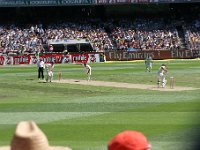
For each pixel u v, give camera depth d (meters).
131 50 96.44
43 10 105.56
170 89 44.06
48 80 53.53
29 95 41.12
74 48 97.38
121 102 34.44
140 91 42.62
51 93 42.31
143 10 109.44
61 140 20.89
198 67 72.19
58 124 25.25
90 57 90.38
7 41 95.62
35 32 99.56
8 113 29.97
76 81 53.03
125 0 102.88
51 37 99.12
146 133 21.92
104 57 91.31
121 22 106.38
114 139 5.70
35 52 92.06
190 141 19.39
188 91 42.03
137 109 30.50
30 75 62.69
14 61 88.25
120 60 92.62
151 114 28.06
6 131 23.48
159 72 46.34
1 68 78.69
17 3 100.19
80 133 22.47
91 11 107.75
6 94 42.19
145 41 100.31
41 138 6.07
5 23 102.31
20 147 6.00
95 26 104.62
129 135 5.68
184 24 106.06
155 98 36.81
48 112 30.08
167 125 23.97
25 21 104.06
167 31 103.62
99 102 34.72
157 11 110.00
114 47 98.88
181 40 102.25
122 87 46.16
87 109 31.06
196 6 110.31
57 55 88.56
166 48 98.62
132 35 101.75
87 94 40.88
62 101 35.91
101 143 20.08
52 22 104.81
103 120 26.23
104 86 47.25
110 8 107.88
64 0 101.62
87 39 96.69
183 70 66.38
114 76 58.69
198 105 31.91
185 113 28.19
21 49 94.00
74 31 102.12
